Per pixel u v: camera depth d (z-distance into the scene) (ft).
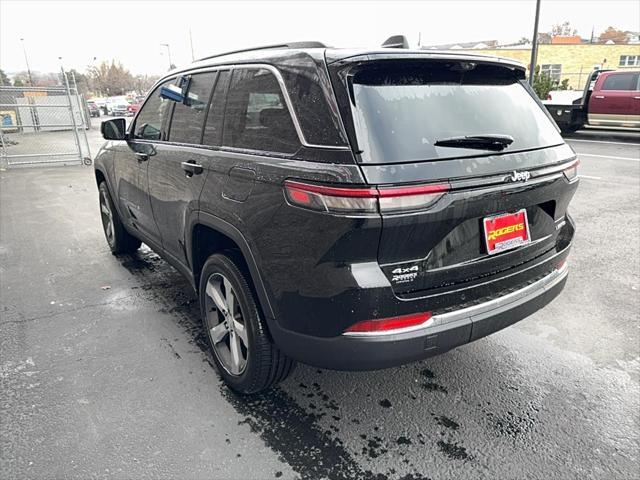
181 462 7.46
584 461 7.45
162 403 8.88
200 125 9.75
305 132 6.98
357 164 6.30
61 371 9.91
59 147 50.01
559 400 8.89
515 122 8.13
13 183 32.22
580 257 16.10
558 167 8.20
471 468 7.34
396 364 6.93
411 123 6.83
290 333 7.47
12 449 7.72
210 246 10.00
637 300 12.96
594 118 46.03
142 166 12.21
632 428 8.16
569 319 11.98
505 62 8.27
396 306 6.69
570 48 127.34
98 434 8.06
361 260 6.53
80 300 13.37
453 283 7.23
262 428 8.22
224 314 9.16
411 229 6.44
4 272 15.58
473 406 8.77
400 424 8.31
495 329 7.67
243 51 9.49
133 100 152.15
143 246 18.21
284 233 7.10
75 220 22.20
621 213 21.15
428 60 7.21
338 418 8.48
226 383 9.41
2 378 9.68
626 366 9.95
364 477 7.19
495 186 7.11
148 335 11.39
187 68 11.02
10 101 52.47
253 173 7.66
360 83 6.79
